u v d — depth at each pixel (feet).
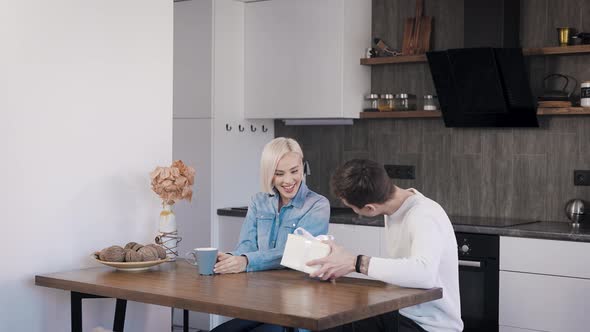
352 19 17.74
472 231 15.23
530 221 16.33
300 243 9.16
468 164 17.40
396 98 17.65
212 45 18.12
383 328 8.84
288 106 18.28
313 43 17.81
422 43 17.51
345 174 9.09
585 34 15.46
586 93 15.44
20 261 10.14
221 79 18.39
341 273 8.75
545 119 16.43
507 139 16.90
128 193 11.49
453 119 16.78
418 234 8.73
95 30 10.99
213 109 18.19
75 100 10.74
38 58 10.27
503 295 14.84
